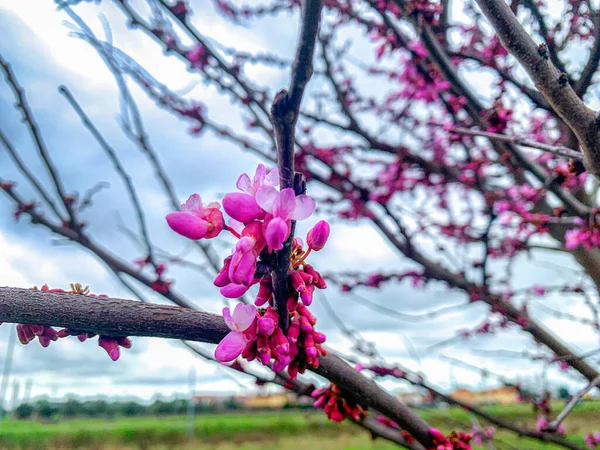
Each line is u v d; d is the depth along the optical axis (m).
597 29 2.20
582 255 3.74
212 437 22.84
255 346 1.19
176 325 1.28
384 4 3.26
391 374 3.14
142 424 25.19
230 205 1.04
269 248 1.05
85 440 21.25
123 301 1.25
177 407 30.91
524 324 3.69
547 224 3.82
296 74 0.90
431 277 3.98
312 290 1.17
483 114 3.06
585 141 1.71
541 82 1.72
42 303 1.18
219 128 4.02
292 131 0.96
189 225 1.11
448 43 3.33
